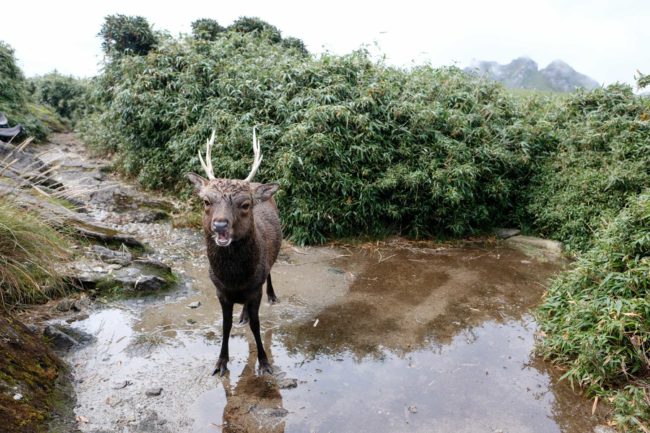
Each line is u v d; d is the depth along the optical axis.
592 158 6.75
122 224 6.98
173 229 6.96
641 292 3.74
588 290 4.11
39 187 5.37
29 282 4.25
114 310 4.38
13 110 12.80
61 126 17.25
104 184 8.77
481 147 7.12
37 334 3.68
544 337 4.20
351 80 7.54
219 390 3.37
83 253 5.16
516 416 3.19
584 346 3.55
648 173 6.25
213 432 2.93
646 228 4.04
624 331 3.46
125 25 10.73
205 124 7.58
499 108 8.05
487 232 7.39
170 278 5.13
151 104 8.12
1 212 4.21
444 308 4.85
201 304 4.70
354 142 6.84
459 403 3.32
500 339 4.25
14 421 2.56
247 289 3.45
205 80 8.33
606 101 7.70
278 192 6.58
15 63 13.38
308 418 3.11
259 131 7.11
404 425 3.07
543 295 4.88
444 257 6.39
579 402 3.35
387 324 4.48
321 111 6.61
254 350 3.94
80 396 3.17
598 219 6.12
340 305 4.87
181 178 8.24
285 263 6.02
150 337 3.99
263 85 7.59
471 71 9.14
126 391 3.27
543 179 7.23
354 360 3.85
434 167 6.78
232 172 7.04
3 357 2.95
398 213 6.89
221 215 2.97
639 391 3.19
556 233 6.81
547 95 9.52
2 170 4.91
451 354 3.98
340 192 6.87
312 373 3.64
